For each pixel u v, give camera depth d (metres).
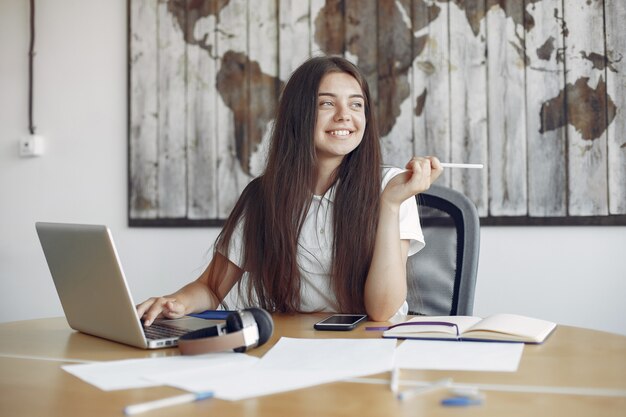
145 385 0.82
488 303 2.38
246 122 2.67
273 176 1.59
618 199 2.23
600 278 2.26
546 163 2.30
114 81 2.89
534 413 0.70
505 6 2.35
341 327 1.22
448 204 1.65
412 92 2.45
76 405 0.75
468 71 2.39
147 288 2.81
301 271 1.58
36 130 3.01
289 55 2.61
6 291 3.05
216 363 0.93
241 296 1.72
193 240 2.74
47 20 3.01
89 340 1.17
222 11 2.70
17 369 0.94
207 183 2.71
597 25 2.26
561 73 2.29
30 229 3.03
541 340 1.06
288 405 0.73
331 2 2.55
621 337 1.12
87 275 1.11
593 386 0.80
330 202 1.59
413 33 2.45
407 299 1.63
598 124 2.25
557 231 2.31
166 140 2.78
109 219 2.89
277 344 1.06
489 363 0.91
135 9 2.83
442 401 0.73
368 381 0.83
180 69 2.76
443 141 2.41
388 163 2.47
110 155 2.89
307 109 1.57
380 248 1.40
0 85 3.07
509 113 2.35
